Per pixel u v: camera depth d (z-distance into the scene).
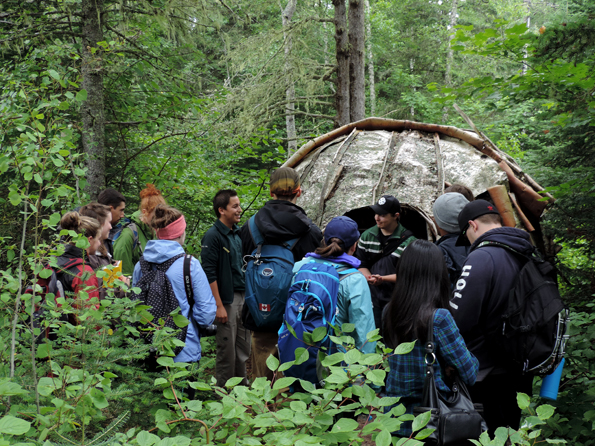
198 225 7.17
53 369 1.89
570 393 3.04
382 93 22.94
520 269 2.40
